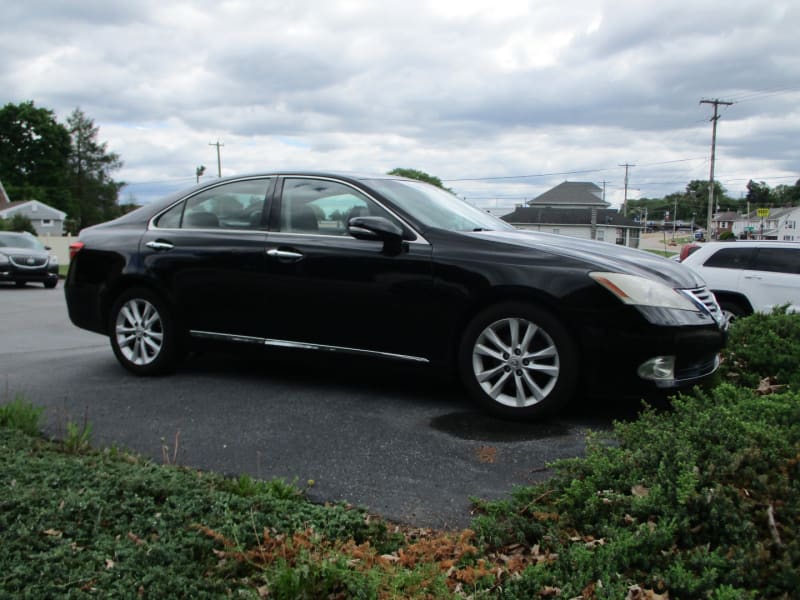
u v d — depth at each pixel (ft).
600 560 8.00
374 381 18.43
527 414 14.76
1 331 32.81
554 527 9.24
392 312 15.96
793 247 32.71
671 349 14.14
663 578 7.58
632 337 14.05
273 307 17.31
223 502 10.07
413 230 16.08
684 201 493.36
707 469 9.15
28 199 258.37
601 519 9.09
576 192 298.56
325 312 16.69
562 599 7.59
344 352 16.66
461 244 15.60
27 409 14.51
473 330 15.20
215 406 16.07
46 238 134.21
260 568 8.63
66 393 17.48
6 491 10.11
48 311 44.21
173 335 18.69
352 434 14.07
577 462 10.58
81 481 10.69
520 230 17.78
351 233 16.06
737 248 33.83
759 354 18.24
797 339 19.06
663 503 8.91
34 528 9.02
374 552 8.97
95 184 270.26
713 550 8.31
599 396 14.49
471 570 8.41
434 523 10.35
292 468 12.33
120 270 19.19
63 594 7.72
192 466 12.41
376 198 16.74
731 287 33.32
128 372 19.89
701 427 10.37
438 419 15.07
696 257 34.73
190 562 8.55
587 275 14.38
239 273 17.65
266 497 10.35
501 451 13.12
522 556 9.02
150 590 7.80
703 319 14.61
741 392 13.67
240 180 18.71
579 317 14.26
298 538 8.97
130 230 19.71
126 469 11.38
